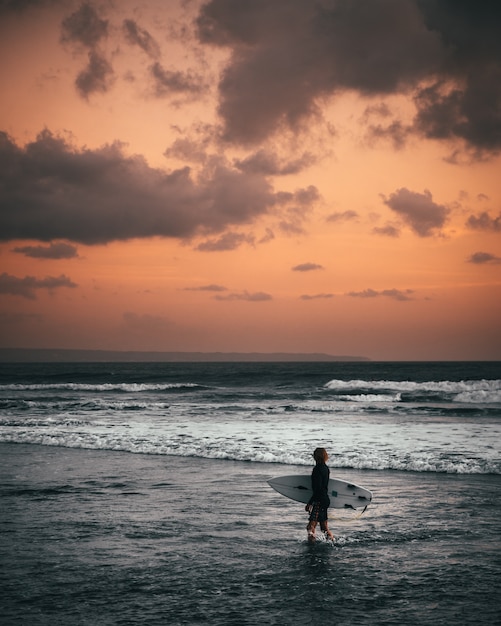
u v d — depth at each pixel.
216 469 12.88
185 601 5.64
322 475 7.82
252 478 11.79
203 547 7.35
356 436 18.03
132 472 12.55
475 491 10.46
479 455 14.15
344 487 8.48
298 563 6.75
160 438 17.67
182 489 10.77
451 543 7.47
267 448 15.51
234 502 9.74
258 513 9.02
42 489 10.82
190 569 6.55
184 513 9.02
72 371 108.69
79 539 7.70
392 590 5.91
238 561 6.83
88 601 5.65
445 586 6.00
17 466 13.37
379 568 6.57
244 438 17.61
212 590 5.93
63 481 11.58
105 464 13.60
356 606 5.50
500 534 7.84
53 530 8.11
